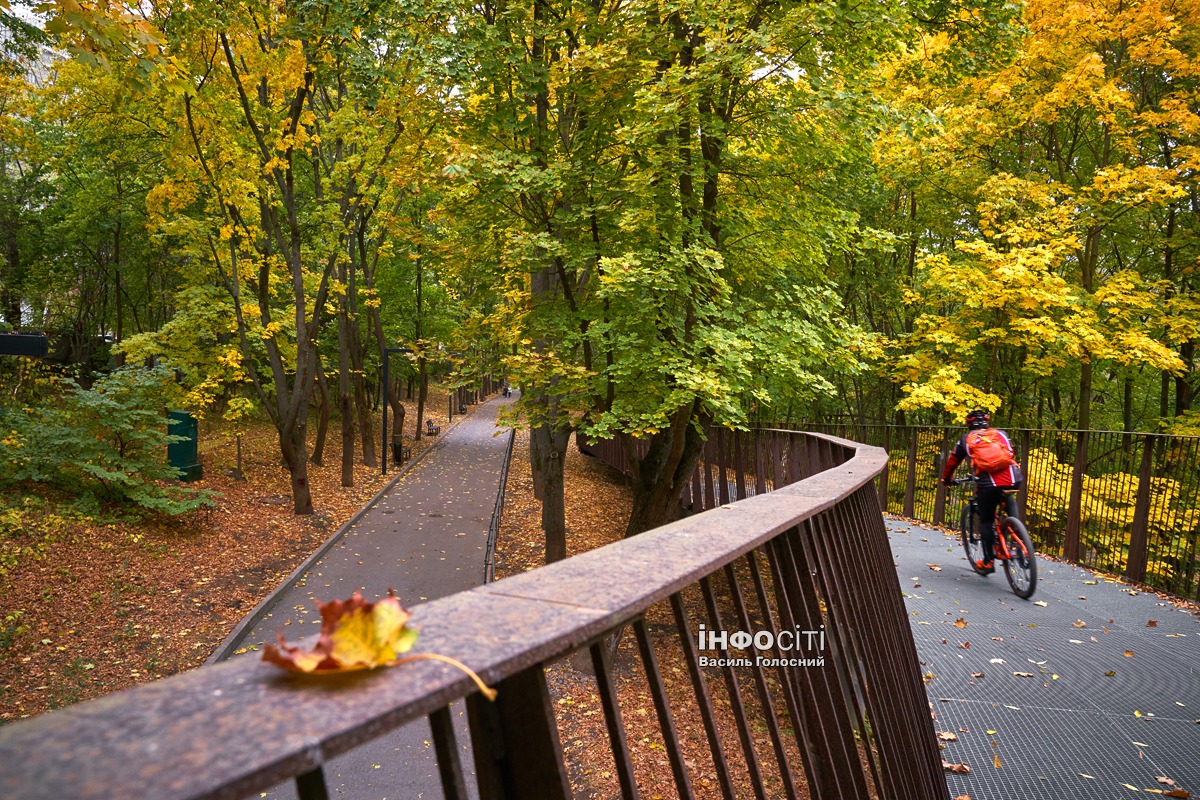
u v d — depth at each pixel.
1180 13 13.69
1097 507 8.96
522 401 11.12
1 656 8.05
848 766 1.72
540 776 0.76
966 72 11.44
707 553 1.24
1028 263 13.62
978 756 4.14
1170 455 7.86
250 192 14.86
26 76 18.03
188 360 16.16
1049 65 15.27
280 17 13.34
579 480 23.55
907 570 8.43
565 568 1.11
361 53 12.35
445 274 13.74
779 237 10.05
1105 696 4.90
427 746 6.87
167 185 14.13
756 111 9.39
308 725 0.52
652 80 9.02
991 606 7.00
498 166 8.90
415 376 36.22
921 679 3.55
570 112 10.93
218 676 0.64
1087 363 15.00
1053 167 17.64
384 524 16.56
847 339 9.59
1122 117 15.94
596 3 10.41
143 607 9.94
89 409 12.62
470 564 13.77
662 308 8.77
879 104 8.95
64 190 25.59
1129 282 14.31
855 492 2.83
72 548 10.82
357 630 0.66
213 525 14.02
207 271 16.80
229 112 15.64
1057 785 3.83
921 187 18.47
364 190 16.19
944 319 15.95
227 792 0.41
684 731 6.41
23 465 12.19
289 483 19.44
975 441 7.93
